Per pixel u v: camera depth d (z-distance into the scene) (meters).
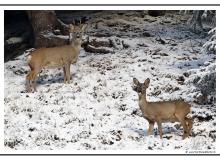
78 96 21.95
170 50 27.72
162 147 16.94
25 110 20.66
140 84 17.80
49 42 28.92
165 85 22.73
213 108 20.52
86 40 28.16
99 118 19.69
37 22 29.42
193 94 20.38
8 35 32.31
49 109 20.64
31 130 18.78
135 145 17.12
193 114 19.66
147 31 30.95
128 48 27.97
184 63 25.50
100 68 25.12
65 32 29.94
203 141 17.42
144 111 17.70
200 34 30.56
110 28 31.50
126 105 21.00
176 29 31.44
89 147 17.16
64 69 23.69
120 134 18.11
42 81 24.52
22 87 23.66
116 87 22.80
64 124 19.22
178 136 18.03
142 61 25.84
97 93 22.17
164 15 33.97
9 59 29.98
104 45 28.11
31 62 23.12
